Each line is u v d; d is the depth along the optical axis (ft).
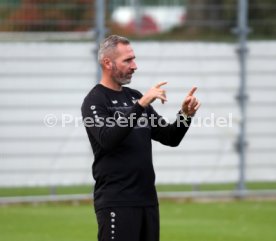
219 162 158.71
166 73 156.56
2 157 151.53
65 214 140.36
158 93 71.97
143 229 76.84
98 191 76.48
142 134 76.89
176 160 157.48
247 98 158.92
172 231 124.16
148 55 155.94
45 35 151.84
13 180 152.05
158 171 157.07
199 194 156.76
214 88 158.10
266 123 160.35
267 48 159.33
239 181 159.53
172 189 164.35
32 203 151.33
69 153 153.58
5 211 143.95
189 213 142.20
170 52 156.66
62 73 152.66
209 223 131.54
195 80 157.48
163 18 197.77
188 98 77.61
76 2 153.28
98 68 152.46
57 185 153.38
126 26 170.60
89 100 76.48
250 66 159.12
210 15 160.15
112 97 77.10
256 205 151.84
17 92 151.53
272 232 123.54
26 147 152.15
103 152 75.82
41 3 151.43
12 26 151.02
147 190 76.43
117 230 75.15
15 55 151.23
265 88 159.94
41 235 120.37
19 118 151.74
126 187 75.56
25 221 133.08
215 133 158.51
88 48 152.97
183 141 157.48
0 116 151.23
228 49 158.51
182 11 171.63
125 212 75.25
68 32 152.35
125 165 75.56
